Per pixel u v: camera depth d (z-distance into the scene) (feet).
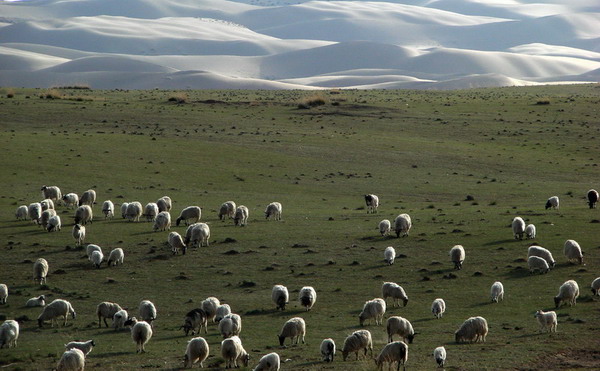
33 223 593.42
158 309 394.32
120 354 311.06
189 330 353.92
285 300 389.39
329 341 300.20
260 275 455.22
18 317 376.89
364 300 402.52
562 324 340.18
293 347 319.88
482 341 319.06
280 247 518.78
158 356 306.96
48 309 365.81
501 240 519.19
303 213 645.51
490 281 429.38
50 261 487.20
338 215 634.84
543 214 609.83
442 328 345.10
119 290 428.97
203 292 424.05
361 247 515.50
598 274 432.25
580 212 613.93
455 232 549.13
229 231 568.00
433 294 408.87
